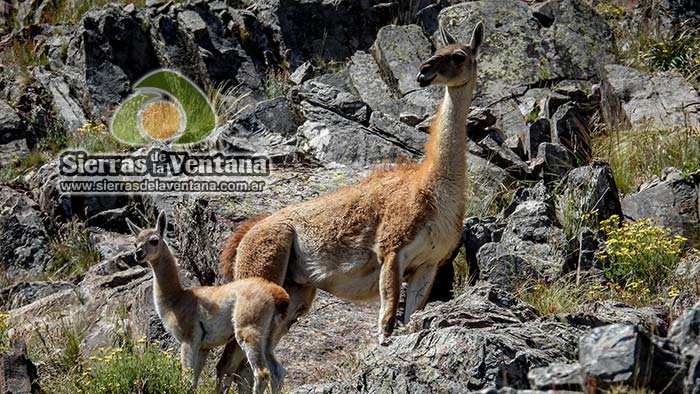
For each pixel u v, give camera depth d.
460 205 20.42
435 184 20.20
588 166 27.25
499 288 21.94
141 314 23.25
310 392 17.66
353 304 23.47
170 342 22.41
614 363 13.37
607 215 26.28
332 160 29.59
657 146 30.23
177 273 19.61
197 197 26.41
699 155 29.67
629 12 39.88
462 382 16.08
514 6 36.28
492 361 16.06
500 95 33.44
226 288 19.27
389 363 16.75
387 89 34.03
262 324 18.88
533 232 24.61
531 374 13.97
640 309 20.17
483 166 28.77
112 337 23.61
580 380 13.55
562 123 30.47
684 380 13.54
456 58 20.28
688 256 24.62
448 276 24.02
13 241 31.28
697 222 26.42
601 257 24.03
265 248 20.95
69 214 31.88
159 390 18.92
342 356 21.66
